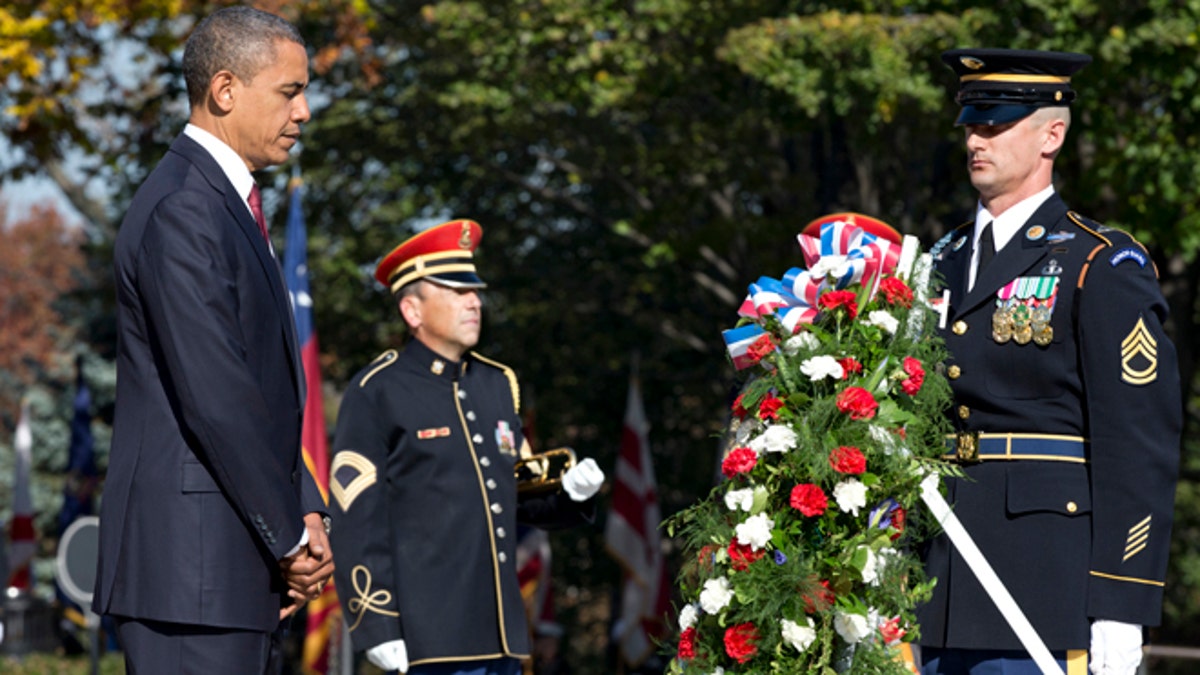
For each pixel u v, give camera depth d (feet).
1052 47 49.65
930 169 68.08
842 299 18.66
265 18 17.19
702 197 73.31
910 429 18.71
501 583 25.61
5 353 206.39
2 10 66.90
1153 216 52.19
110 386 126.72
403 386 25.91
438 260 26.18
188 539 16.06
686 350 96.73
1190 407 81.76
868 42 51.83
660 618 70.64
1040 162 19.53
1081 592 18.44
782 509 18.24
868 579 17.80
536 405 97.81
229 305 16.08
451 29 69.72
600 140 76.13
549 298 95.66
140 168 85.30
